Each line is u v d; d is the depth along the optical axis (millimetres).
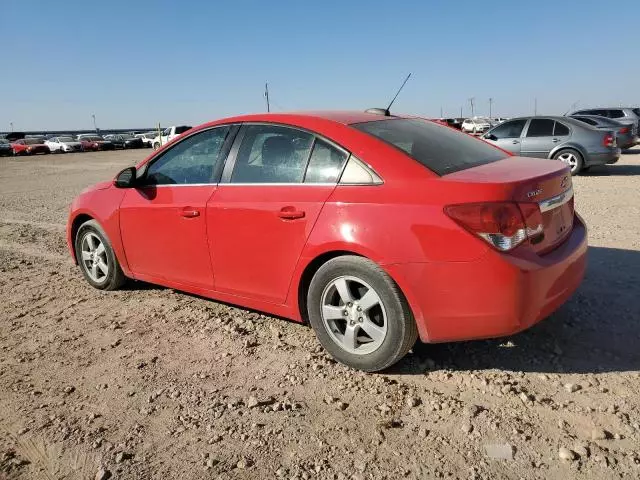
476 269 2770
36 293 5102
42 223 9078
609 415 2717
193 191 3990
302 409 2916
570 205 3445
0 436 2801
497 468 2383
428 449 2535
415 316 2967
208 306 4504
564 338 3576
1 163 31031
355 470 2416
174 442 2682
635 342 3480
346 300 3213
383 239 2961
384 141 3252
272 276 3547
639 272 4805
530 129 13211
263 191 3555
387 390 3061
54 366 3561
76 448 2668
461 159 3387
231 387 3186
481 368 3246
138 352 3705
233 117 3943
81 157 35250
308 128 3484
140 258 4473
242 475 2420
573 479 2293
